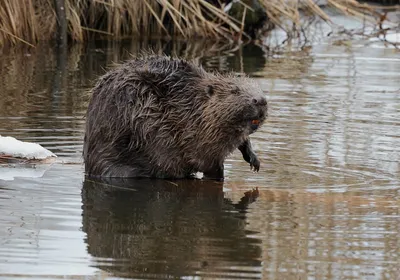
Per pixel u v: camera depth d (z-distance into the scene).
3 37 22.77
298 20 24.69
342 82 18.42
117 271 8.46
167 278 8.30
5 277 8.20
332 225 9.83
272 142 13.58
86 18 24.70
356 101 16.58
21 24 22.98
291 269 8.50
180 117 11.69
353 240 9.34
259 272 8.41
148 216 10.21
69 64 20.64
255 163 11.94
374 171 12.16
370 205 10.62
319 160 12.66
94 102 11.95
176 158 11.83
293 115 15.33
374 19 25.70
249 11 24.73
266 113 11.63
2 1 22.66
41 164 12.32
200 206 10.66
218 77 11.88
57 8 23.12
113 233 9.57
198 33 24.64
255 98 11.41
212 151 11.74
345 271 8.44
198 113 11.63
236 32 24.61
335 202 10.75
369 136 14.02
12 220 9.84
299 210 10.42
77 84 18.16
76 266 8.55
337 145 13.46
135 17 24.75
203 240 9.37
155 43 23.77
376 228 9.73
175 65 11.91
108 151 11.82
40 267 8.49
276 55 21.97
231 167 12.50
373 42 23.86
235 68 19.91
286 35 25.00
